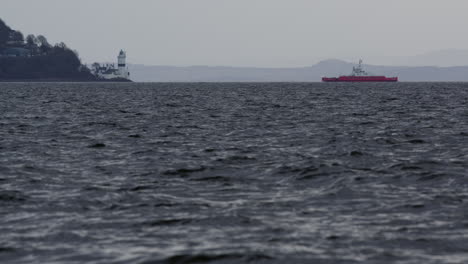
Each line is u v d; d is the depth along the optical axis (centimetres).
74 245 5544
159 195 7812
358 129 17338
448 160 10662
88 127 18525
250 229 6031
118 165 10562
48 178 9206
